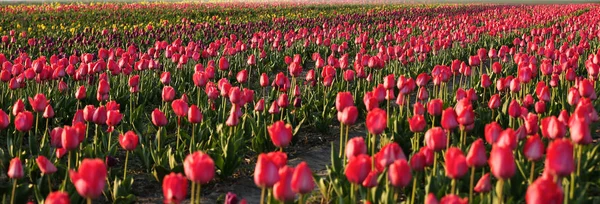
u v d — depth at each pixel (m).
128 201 5.87
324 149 8.60
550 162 3.83
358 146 4.53
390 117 8.77
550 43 13.65
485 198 4.83
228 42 14.93
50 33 22.64
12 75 9.85
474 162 4.38
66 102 9.66
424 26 22.39
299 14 38.88
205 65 14.82
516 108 6.73
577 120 4.79
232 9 44.78
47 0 86.38
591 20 25.66
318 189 6.62
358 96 10.34
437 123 8.80
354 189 4.96
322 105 10.46
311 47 19.28
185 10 41.59
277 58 16.62
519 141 5.93
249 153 8.09
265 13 41.16
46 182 5.74
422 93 8.26
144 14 36.19
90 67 10.14
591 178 6.18
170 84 12.04
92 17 33.50
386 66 14.35
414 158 4.75
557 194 3.23
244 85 13.73
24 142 8.41
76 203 5.30
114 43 17.89
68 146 5.18
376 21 33.25
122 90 10.93
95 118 6.60
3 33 23.02
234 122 6.72
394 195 5.27
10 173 4.87
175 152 7.07
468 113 5.79
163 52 17.34
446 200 3.47
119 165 7.48
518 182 5.60
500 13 40.50
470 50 18.50
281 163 4.09
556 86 9.64
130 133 5.88
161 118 6.74
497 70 10.94
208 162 3.86
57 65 10.11
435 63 15.62
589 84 7.27
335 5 57.47
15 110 6.70
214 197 6.53
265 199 6.49
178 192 3.71
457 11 45.34
